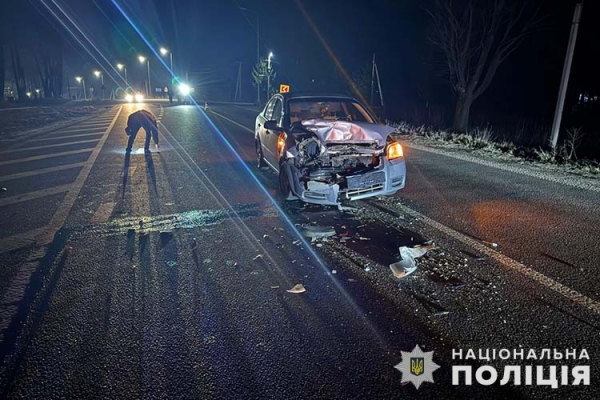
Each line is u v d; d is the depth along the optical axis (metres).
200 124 19.14
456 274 3.87
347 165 6.01
